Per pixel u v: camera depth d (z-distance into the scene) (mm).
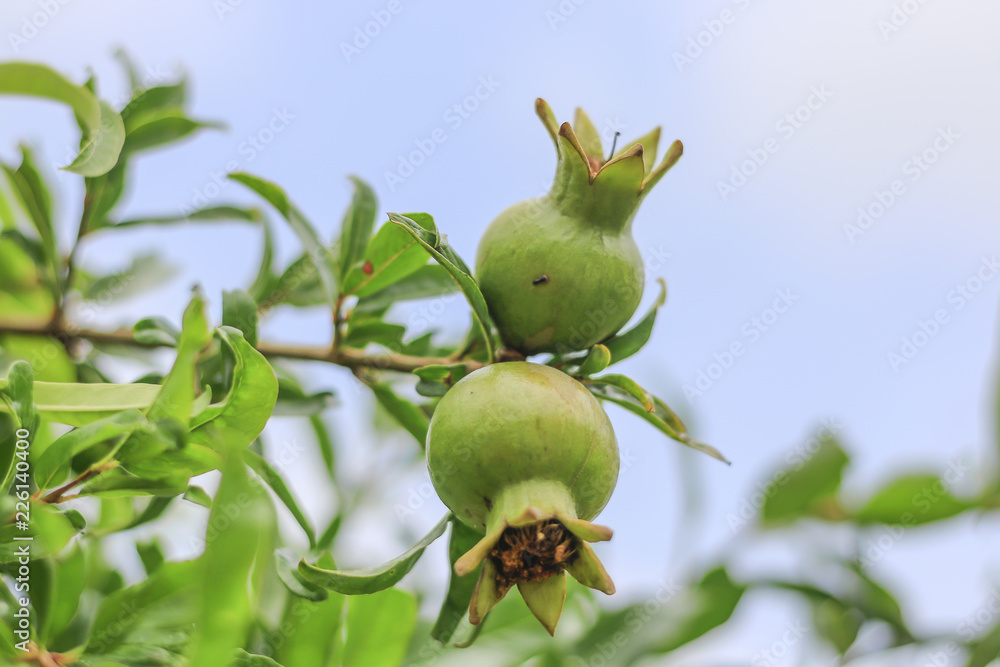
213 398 812
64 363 839
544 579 775
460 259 800
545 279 795
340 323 833
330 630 796
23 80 779
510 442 774
